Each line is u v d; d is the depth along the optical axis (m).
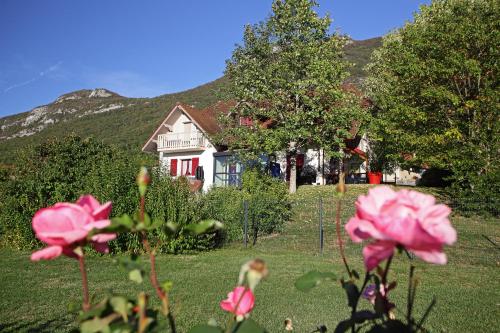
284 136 19.70
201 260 9.15
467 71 16.89
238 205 12.59
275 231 13.33
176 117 29.06
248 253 10.41
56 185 11.12
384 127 19.14
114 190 10.29
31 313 5.08
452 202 14.31
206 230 1.09
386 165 25.72
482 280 7.46
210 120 28.31
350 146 26.17
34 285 6.61
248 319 1.00
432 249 0.81
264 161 23.48
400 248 0.85
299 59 20.19
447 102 17.64
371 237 0.90
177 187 11.42
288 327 1.86
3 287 6.46
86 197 1.02
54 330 4.38
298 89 19.77
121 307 0.96
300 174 26.52
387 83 24.55
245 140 21.20
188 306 5.35
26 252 10.38
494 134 16.12
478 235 11.71
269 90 20.39
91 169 11.66
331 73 19.91
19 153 15.97
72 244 0.92
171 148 28.02
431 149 17.67
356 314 1.20
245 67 21.62
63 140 16.72
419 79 18.36
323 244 11.31
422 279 7.44
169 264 8.54
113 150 16.89
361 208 0.90
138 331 0.92
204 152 27.27
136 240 9.74
